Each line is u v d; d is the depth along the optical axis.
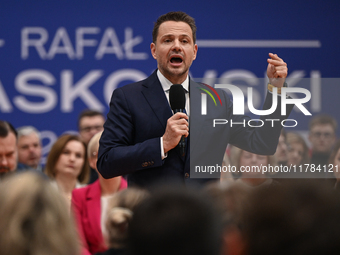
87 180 10.17
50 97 13.15
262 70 13.39
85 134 12.12
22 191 2.81
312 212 2.30
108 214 4.18
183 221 2.38
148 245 2.37
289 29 13.45
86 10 13.31
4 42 13.12
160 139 5.10
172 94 5.27
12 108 13.06
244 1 13.42
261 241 2.33
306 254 2.26
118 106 5.51
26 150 11.62
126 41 13.34
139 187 5.33
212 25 13.38
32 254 2.74
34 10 13.21
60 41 13.25
